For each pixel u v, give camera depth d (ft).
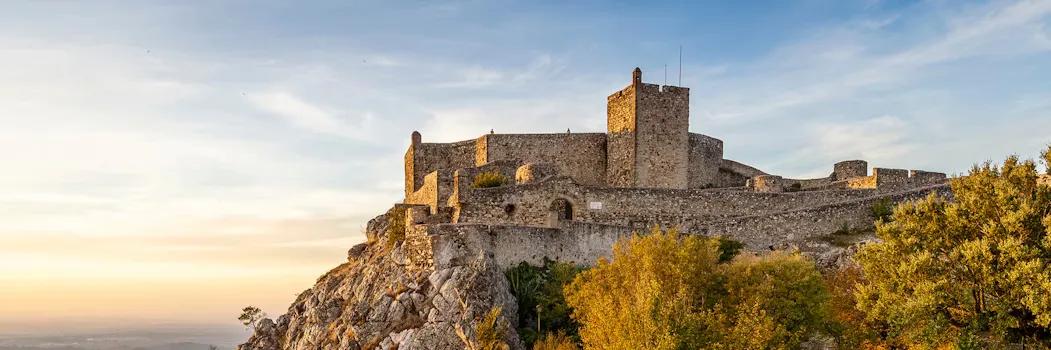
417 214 267.59
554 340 202.28
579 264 251.39
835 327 178.50
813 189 328.49
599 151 342.44
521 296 232.94
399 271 247.09
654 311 164.04
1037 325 154.51
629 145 330.54
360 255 319.88
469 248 237.45
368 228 333.83
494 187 271.49
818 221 266.57
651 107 330.95
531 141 342.03
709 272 187.42
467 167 336.90
